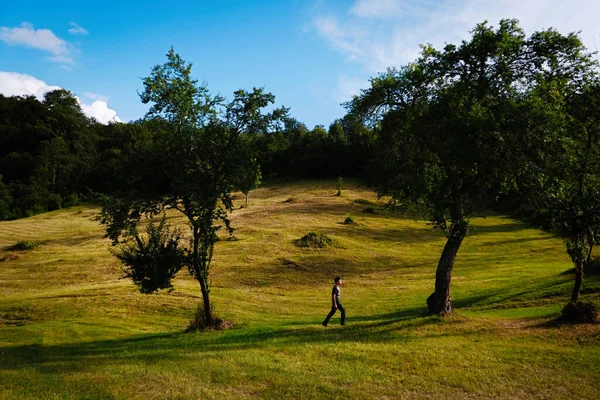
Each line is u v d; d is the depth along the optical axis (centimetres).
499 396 910
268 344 1402
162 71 1747
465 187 1722
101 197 1752
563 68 1666
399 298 2609
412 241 4784
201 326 1883
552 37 1608
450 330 1548
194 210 1755
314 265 3581
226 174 1773
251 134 1847
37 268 3459
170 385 972
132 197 1752
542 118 1491
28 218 6700
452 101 1681
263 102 1797
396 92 1903
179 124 1756
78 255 3875
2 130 9544
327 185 8706
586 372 1030
